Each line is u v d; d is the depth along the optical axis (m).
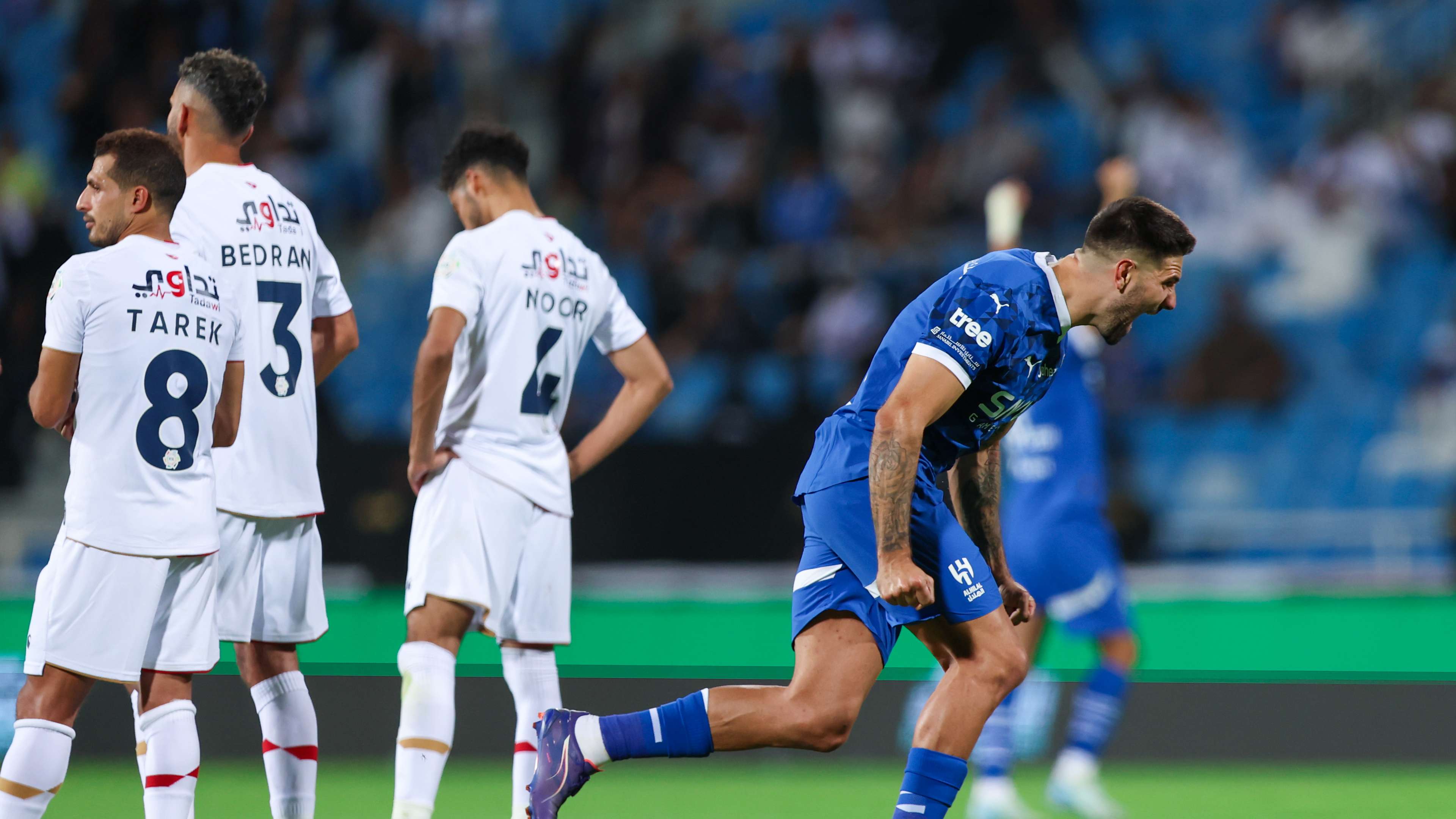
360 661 24.25
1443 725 23.25
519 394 15.57
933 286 13.49
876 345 39.59
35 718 12.30
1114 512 32.81
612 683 22.86
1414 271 44.03
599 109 46.56
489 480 15.31
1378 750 23.28
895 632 13.34
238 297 14.34
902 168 46.09
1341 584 31.20
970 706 12.98
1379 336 43.12
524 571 15.57
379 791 20.73
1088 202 44.25
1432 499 38.56
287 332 14.73
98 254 12.56
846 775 22.94
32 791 12.23
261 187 14.78
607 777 22.81
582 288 16.28
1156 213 12.51
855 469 13.14
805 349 39.69
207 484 12.99
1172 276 12.55
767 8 51.22
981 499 14.17
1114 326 12.80
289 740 14.48
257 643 14.59
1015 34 48.38
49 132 46.53
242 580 14.34
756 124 46.47
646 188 45.78
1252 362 40.28
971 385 12.84
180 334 12.74
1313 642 25.75
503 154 16.20
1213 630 26.27
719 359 39.41
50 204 41.94
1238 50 48.97
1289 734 23.39
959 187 44.44
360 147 45.78
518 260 15.62
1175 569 31.92
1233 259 44.66
